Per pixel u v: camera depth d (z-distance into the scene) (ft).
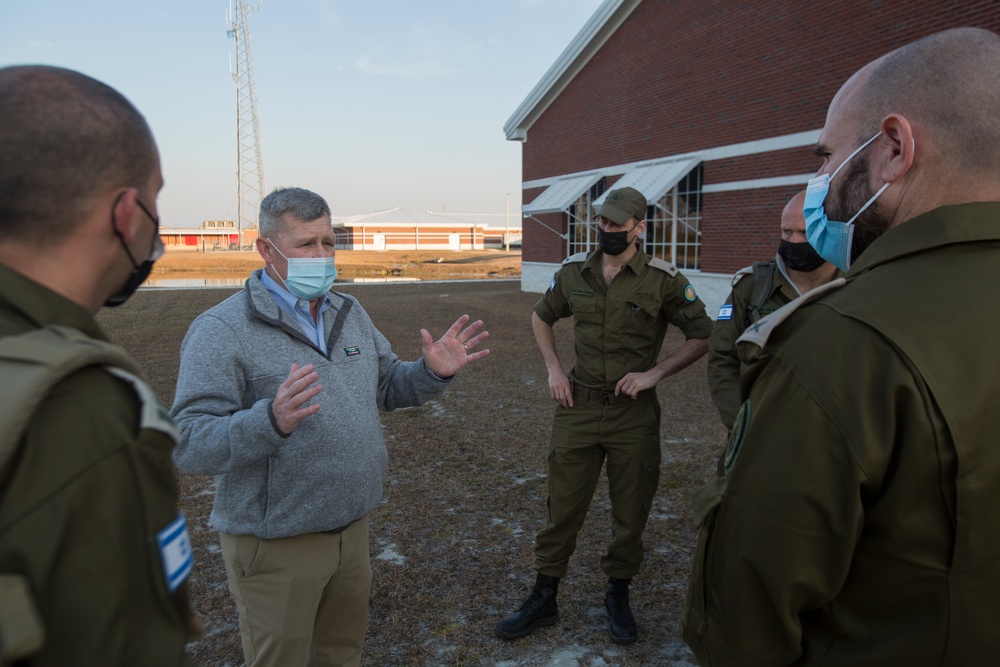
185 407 5.61
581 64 50.21
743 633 3.11
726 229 38.68
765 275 8.37
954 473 2.53
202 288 61.93
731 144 37.91
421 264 121.19
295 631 5.97
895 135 3.10
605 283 8.94
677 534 11.82
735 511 3.12
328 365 6.25
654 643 8.77
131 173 2.71
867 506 2.75
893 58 3.22
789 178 34.50
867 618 2.82
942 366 2.60
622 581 9.09
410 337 32.76
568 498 8.93
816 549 2.80
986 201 2.92
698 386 22.94
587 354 8.95
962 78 2.93
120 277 2.88
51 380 2.14
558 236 54.54
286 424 5.13
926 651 2.63
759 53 35.60
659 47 42.70
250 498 5.83
